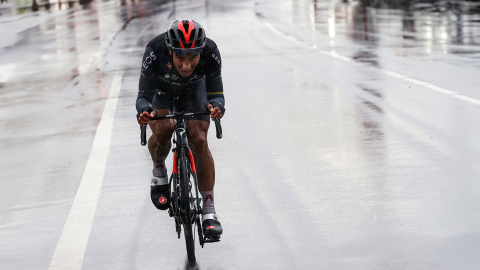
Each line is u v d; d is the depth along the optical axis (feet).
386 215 26.23
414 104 47.73
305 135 40.09
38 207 29.32
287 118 45.01
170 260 22.94
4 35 120.06
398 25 107.76
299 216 26.58
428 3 155.22
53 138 42.24
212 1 197.77
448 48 77.46
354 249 23.06
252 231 25.22
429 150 35.47
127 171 34.04
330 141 38.42
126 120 46.19
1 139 42.98
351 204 27.71
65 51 91.15
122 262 22.97
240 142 39.01
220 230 22.57
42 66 77.46
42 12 177.47
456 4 148.77
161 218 27.07
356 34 97.50
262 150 37.06
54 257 23.63
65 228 26.43
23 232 26.43
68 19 150.10
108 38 105.40
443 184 29.76
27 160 37.45
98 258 23.38
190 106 23.67
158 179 24.52
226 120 45.06
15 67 77.87
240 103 50.78
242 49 84.38
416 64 66.59
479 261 21.61
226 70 67.67
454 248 22.71
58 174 34.27
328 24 115.65
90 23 137.18
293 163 34.24
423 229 24.59
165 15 150.20
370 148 36.47
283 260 22.45
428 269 21.20
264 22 123.85
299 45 86.89
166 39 21.61
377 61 69.97
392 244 23.34
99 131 43.29
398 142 37.45
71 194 30.86
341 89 55.06
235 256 22.99
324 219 26.11
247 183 31.17
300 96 52.70
